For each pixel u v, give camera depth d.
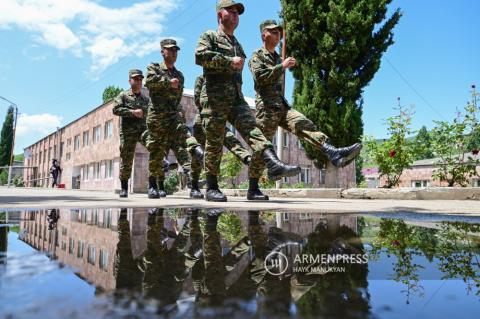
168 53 5.68
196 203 4.03
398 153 8.48
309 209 3.00
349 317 0.36
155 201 4.53
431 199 6.83
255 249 0.93
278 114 4.55
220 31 4.29
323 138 4.24
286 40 11.58
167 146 6.46
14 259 0.68
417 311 0.39
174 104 5.92
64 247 0.88
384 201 6.02
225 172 14.08
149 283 0.52
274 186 12.86
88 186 22.39
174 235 1.22
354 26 10.77
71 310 0.36
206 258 0.79
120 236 1.17
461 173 8.12
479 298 0.45
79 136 24.38
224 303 0.42
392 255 0.84
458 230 1.47
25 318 0.33
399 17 11.17
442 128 8.24
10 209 2.50
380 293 0.48
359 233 1.31
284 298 0.45
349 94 11.12
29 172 43.28
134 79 6.38
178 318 0.35
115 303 0.40
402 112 8.50
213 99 4.13
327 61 11.18
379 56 11.43
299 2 11.35
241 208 3.02
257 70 4.45
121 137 6.44
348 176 22.00
